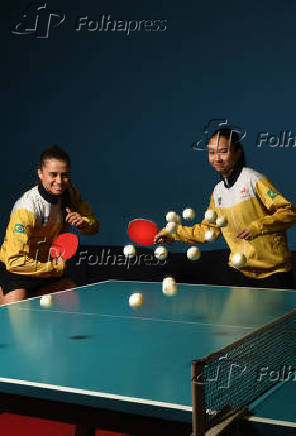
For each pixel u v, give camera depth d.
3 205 6.98
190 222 6.25
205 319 2.94
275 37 5.80
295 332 2.52
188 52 6.16
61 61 6.69
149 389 1.90
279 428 1.66
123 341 2.50
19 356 2.28
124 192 6.51
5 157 6.98
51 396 1.91
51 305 3.33
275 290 3.82
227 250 5.81
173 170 6.30
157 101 6.32
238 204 4.32
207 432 1.64
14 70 6.89
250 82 5.93
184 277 5.72
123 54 6.43
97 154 6.59
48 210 4.27
